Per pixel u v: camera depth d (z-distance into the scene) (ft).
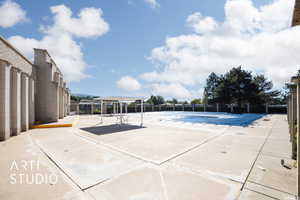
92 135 26.40
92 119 56.80
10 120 25.14
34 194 8.41
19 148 18.07
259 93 96.12
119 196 8.21
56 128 34.14
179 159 14.21
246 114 85.56
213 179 10.18
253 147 18.49
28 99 32.48
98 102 80.84
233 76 95.04
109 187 9.19
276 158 14.42
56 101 40.88
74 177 10.57
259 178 10.27
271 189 8.84
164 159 14.23
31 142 21.16
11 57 24.26
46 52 39.40
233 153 16.10
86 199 7.96
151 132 29.53
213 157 14.80
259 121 50.37
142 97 42.27
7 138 22.48
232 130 31.99
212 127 36.70
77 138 23.86
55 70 46.14
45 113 39.14
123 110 101.24
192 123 45.65
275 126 37.91
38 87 38.47
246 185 9.34
